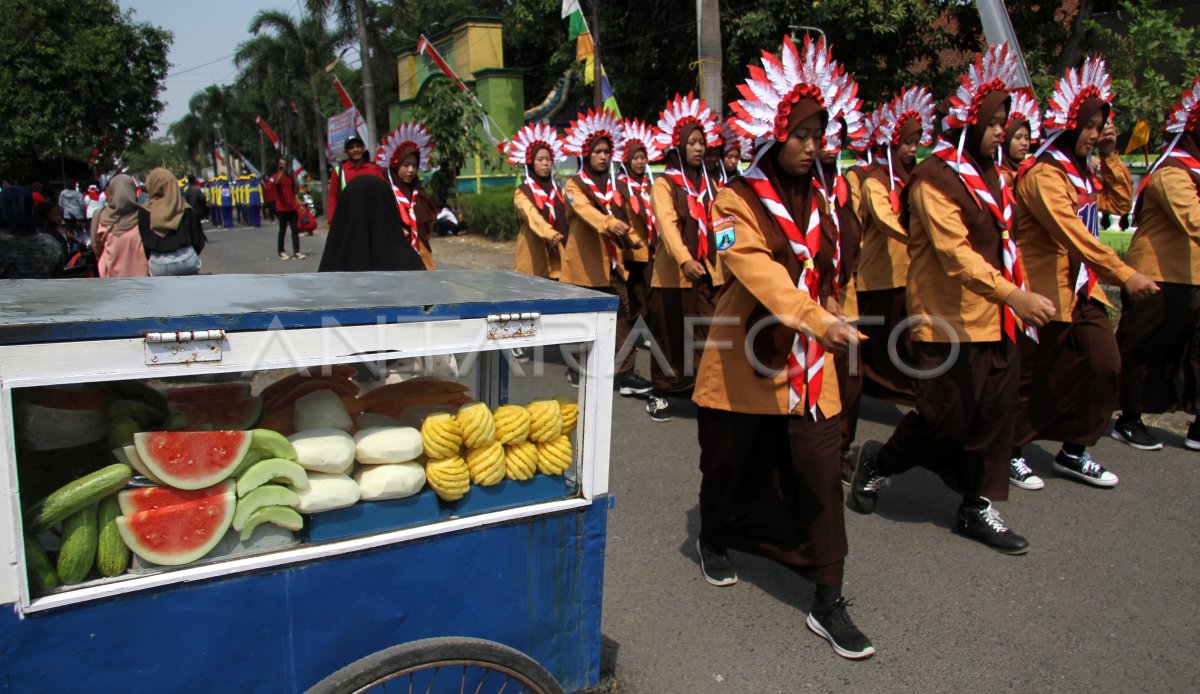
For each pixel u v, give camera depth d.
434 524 2.07
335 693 1.79
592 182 6.52
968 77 3.53
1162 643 3.09
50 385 1.61
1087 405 4.36
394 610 2.02
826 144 3.05
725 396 3.12
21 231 6.24
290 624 1.90
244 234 22.84
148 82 21.83
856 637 3.03
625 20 18.36
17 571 1.59
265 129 31.28
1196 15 11.39
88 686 1.70
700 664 3.00
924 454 3.88
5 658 1.61
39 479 1.74
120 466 1.76
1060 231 3.92
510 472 2.21
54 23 20.22
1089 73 4.11
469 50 21.94
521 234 7.41
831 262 3.05
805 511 3.04
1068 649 3.06
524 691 2.13
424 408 2.19
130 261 6.68
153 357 1.65
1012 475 4.54
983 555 3.79
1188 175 4.59
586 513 2.28
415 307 1.92
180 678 1.79
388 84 29.02
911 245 3.79
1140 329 4.88
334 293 2.17
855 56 16.08
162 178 6.69
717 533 3.39
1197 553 3.77
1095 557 3.74
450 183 18.97
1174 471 4.73
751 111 2.81
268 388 2.06
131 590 1.71
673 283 5.69
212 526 1.84
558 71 22.64
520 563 2.19
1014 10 15.38
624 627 3.24
